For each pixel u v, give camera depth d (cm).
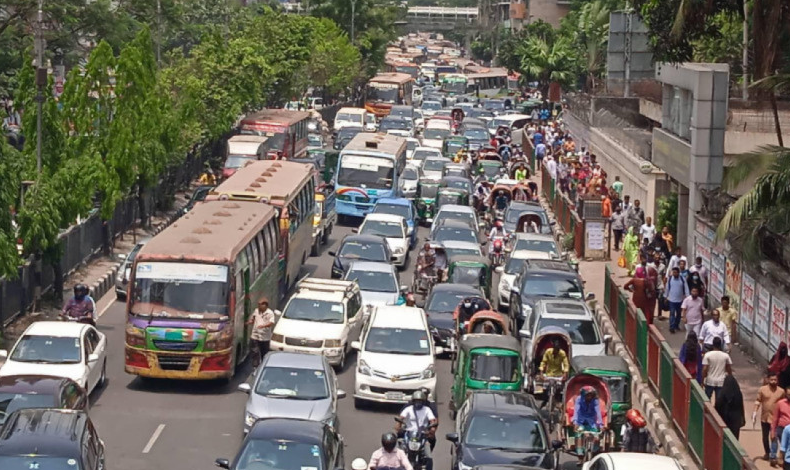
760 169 2630
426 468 2195
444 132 8212
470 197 5641
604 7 9475
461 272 3888
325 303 3131
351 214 5478
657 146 4559
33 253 3491
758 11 3189
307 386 2447
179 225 3142
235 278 2919
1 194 3078
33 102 4106
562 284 3481
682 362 2706
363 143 5688
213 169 6850
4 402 2230
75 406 2342
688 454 2452
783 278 2864
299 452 1934
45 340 2684
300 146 7125
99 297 3903
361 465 1862
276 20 8988
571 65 11131
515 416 2234
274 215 3559
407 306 3158
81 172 3831
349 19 12325
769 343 2972
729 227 2639
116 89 4538
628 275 4256
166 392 2862
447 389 3020
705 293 3541
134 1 7981
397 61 15875
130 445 2442
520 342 3141
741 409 2372
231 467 1912
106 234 4478
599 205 4728
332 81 10325
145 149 4625
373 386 2745
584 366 2562
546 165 6531
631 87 6650
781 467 2227
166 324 2827
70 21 7350
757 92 3222
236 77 6769
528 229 4750
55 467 1800
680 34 3400
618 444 2394
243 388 2452
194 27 10700
